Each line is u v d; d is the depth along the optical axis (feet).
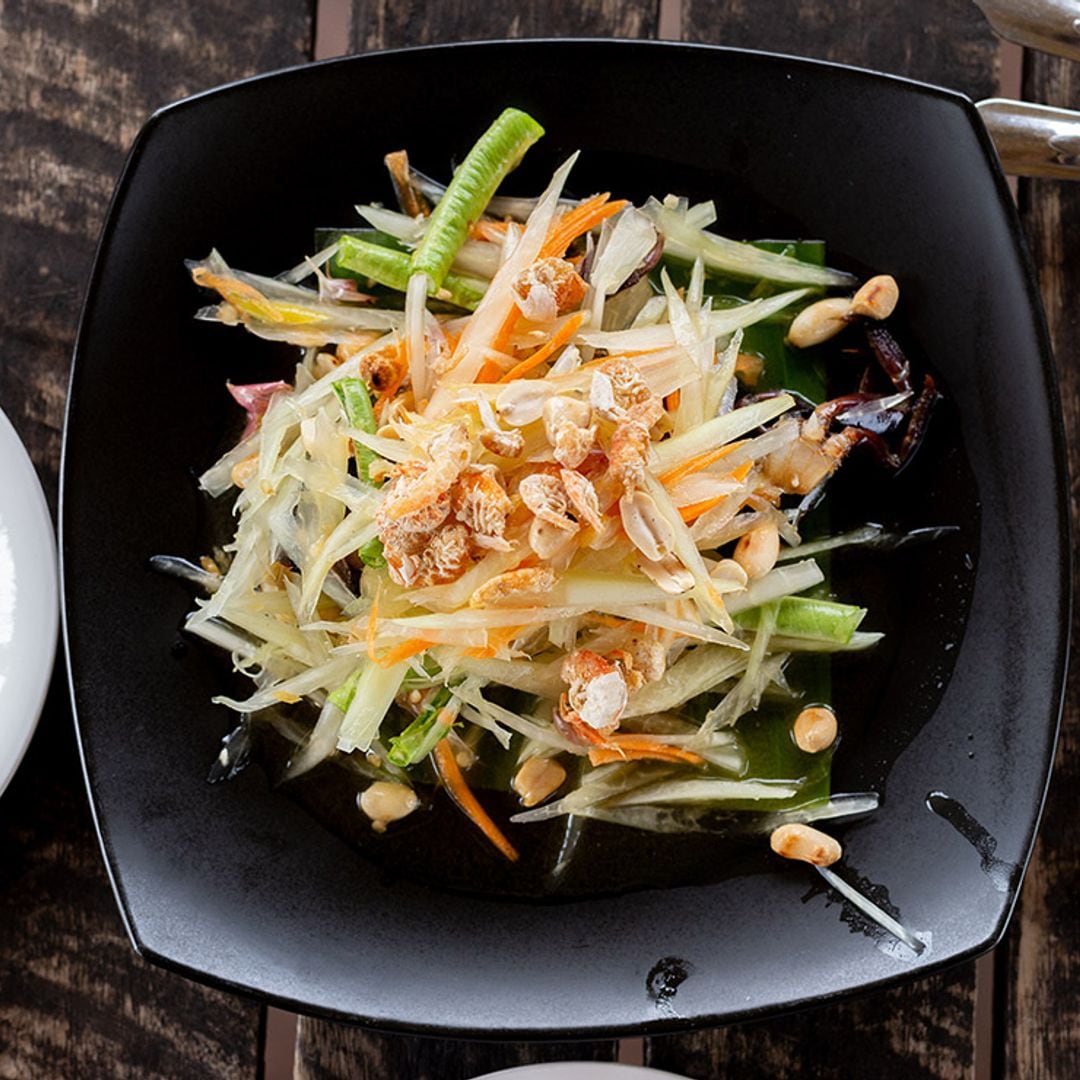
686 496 2.28
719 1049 2.45
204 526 2.39
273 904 2.36
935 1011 2.45
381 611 2.27
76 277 2.50
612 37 2.49
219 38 2.51
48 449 2.49
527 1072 2.38
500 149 2.36
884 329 2.39
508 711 2.36
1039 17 2.45
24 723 2.37
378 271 2.36
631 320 2.38
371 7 2.50
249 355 2.41
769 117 2.37
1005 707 2.35
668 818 2.38
